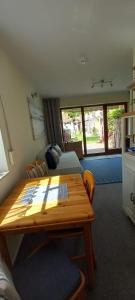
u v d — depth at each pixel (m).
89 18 1.75
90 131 6.50
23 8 1.52
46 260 1.15
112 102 6.14
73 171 3.49
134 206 2.06
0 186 1.71
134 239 1.96
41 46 2.28
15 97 2.60
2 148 1.94
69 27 1.89
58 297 0.92
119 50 2.62
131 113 2.00
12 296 0.70
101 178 3.96
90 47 2.45
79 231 1.52
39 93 5.12
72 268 1.08
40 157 3.51
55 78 3.81
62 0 1.47
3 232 1.23
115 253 1.78
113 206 2.71
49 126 6.04
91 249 1.33
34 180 2.15
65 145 6.22
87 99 6.11
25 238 2.17
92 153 6.55
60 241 1.95
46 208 1.37
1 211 1.42
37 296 0.93
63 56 2.68
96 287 1.43
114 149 6.52
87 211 1.27
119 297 1.34
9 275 0.85
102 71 3.60
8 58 2.41
